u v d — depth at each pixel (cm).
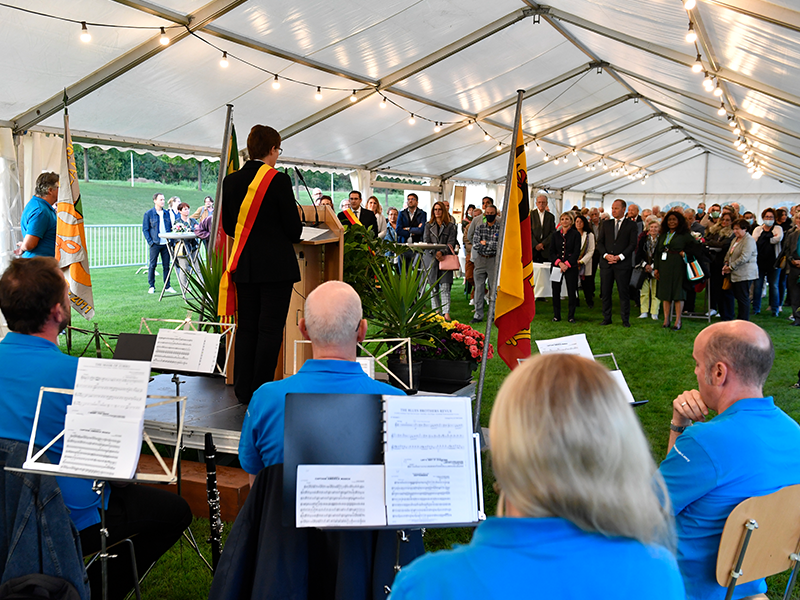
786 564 171
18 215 732
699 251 817
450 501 145
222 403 385
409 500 143
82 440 172
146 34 626
